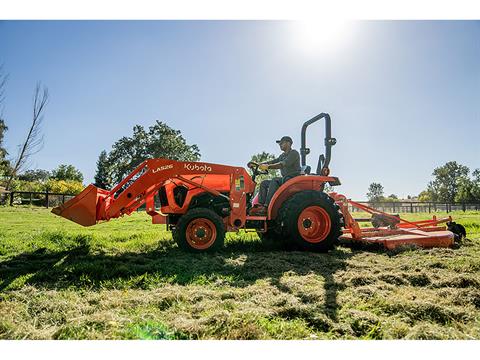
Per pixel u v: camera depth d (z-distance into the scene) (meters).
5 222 9.82
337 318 2.45
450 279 3.42
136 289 3.23
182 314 2.48
